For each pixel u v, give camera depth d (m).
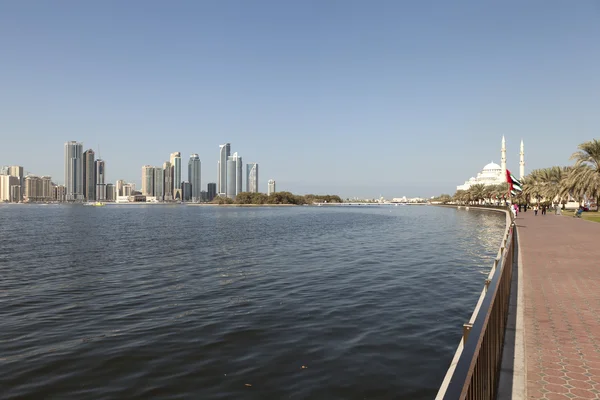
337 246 36.34
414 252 31.22
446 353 10.78
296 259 28.27
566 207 97.44
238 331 12.72
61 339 12.22
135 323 13.74
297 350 11.09
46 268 25.47
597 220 48.72
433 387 8.96
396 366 10.01
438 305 15.46
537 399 5.55
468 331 5.58
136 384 9.27
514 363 6.77
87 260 28.88
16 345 11.73
